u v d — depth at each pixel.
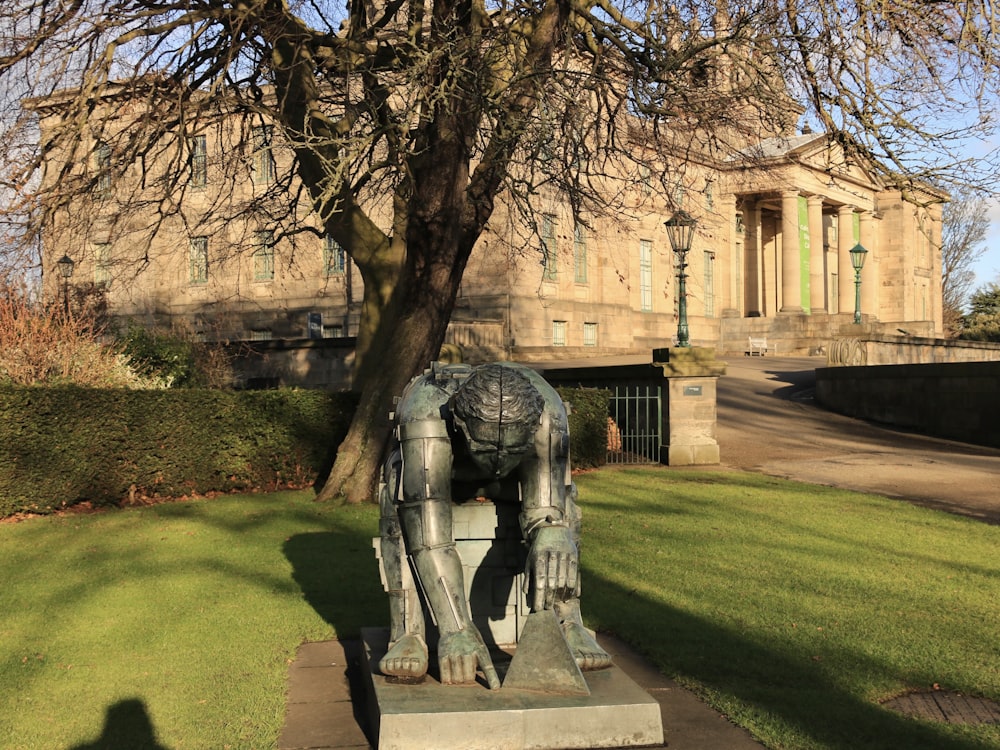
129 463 13.35
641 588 8.06
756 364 38.44
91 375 15.09
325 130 13.54
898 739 4.72
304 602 7.62
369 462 13.02
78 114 11.38
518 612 5.07
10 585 8.41
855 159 12.68
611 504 12.70
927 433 23.78
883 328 51.25
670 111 12.91
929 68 11.83
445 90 11.35
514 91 12.30
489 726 4.11
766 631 6.74
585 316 42.56
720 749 4.50
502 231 26.02
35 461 12.41
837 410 26.88
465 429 4.13
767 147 48.09
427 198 12.43
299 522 11.39
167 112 12.42
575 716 4.18
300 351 26.36
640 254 49.88
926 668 5.95
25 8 11.96
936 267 72.81
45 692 5.53
